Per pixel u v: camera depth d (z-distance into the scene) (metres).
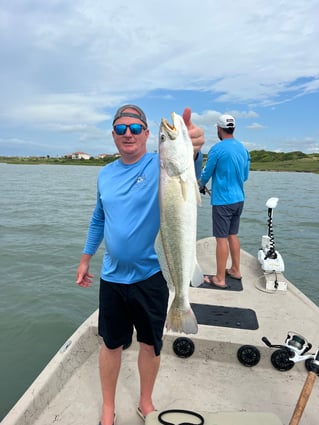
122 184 2.27
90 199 20.80
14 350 4.52
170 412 2.21
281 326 3.50
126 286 2.27
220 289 4.46
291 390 2.81
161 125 2.04
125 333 2.39
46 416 2.52
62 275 7.20
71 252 8.85
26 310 5.59
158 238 2.16
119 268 2.26
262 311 3.85
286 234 11.11
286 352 2.95
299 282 7.03
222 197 4.38
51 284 6.70
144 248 2.23
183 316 2.15
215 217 4.46
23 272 7.37
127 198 2.23
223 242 4.43
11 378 3.97
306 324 3.57
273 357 2.99
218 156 4.30
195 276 2.21
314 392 2.78
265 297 4.25
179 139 2.03
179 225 2.09
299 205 17.83
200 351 3.15
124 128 2.19
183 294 2.14
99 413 2.56
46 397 2.60
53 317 5.37
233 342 3.08
